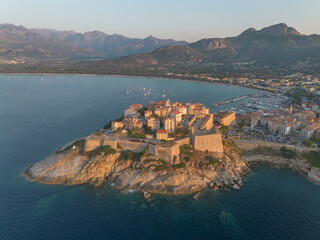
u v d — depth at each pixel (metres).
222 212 125.94
